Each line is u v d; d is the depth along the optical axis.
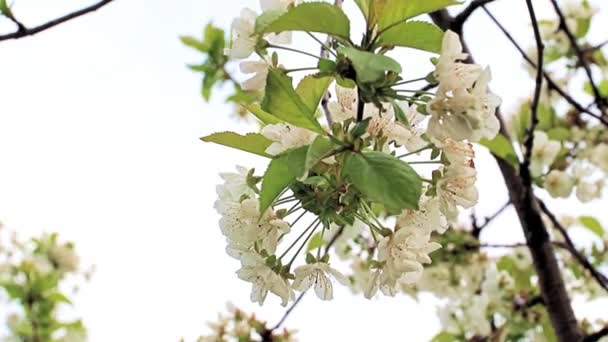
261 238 0.90
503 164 1.31
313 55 0.88
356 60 0.83
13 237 1.77
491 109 0.88
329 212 0.87
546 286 1.28
